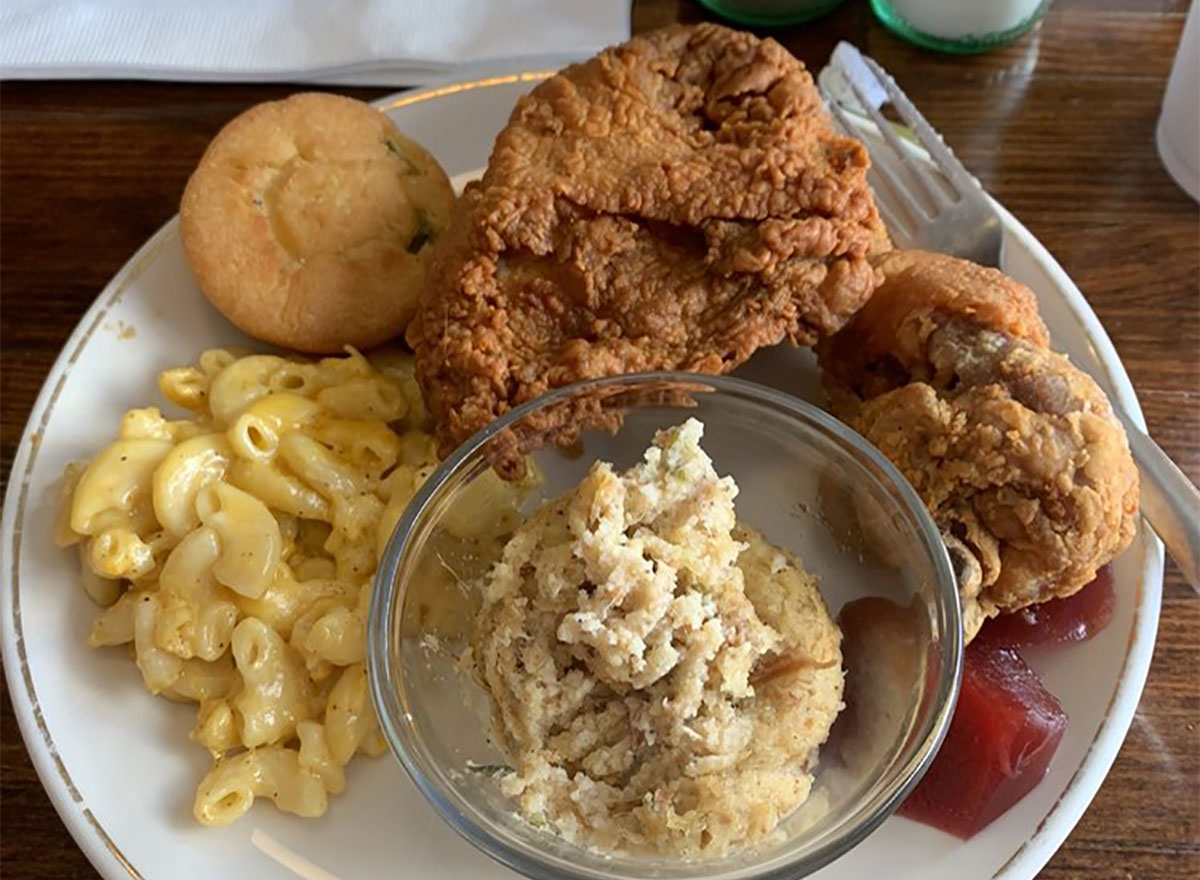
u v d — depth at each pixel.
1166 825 0.22
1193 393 0.27
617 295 0.23
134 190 0.31
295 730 0.22
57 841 0.23
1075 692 0.22
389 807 0.21
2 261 0.30
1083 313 0.26
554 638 0.20
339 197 0.26
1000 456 0.21
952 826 0.20
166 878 0.20
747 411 0.23
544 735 0.20
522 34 0.32
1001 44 0.33
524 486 0.22
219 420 0.25
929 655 0.20
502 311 0.23
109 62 0.32
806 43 0.33
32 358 0.28
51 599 0.23
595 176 0.23
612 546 0.19
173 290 0.27
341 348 0.26
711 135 0.24
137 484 0.24
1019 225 0.27
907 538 0.21
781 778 0.19
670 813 0.19
